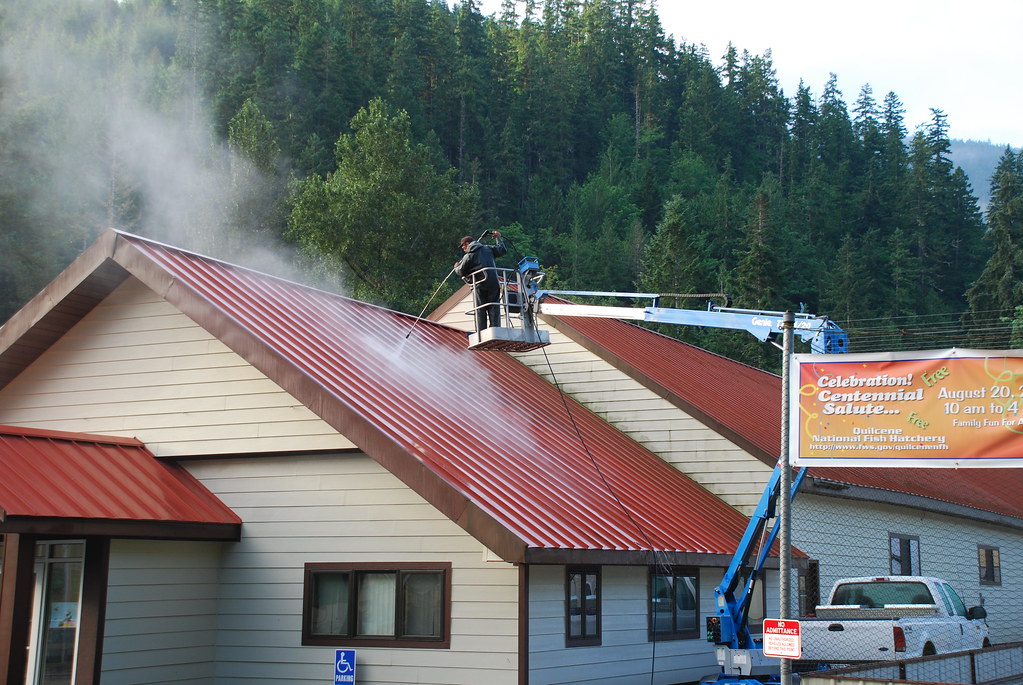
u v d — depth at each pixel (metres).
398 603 31.27
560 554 28.75
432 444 32.12
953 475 68.69
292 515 33.34
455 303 52.22
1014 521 66.81
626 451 44.28
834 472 49.03
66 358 37.38
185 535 31.83
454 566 30.83
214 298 34.84
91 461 32.22
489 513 28.48
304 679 32.06
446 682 30.19
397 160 126.31
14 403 37.97
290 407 33.41
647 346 57.03
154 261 34.66
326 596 32.50
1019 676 31.25
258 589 33.28
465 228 129.25
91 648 29.53
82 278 35.56
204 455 34.38
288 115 194.88
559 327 50.09
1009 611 67.75
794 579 44.88
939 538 60.16
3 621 29.48
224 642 33.28
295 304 38.94
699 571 39.19
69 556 31.78
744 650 33.19
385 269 123.31
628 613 34.75
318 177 127.44
